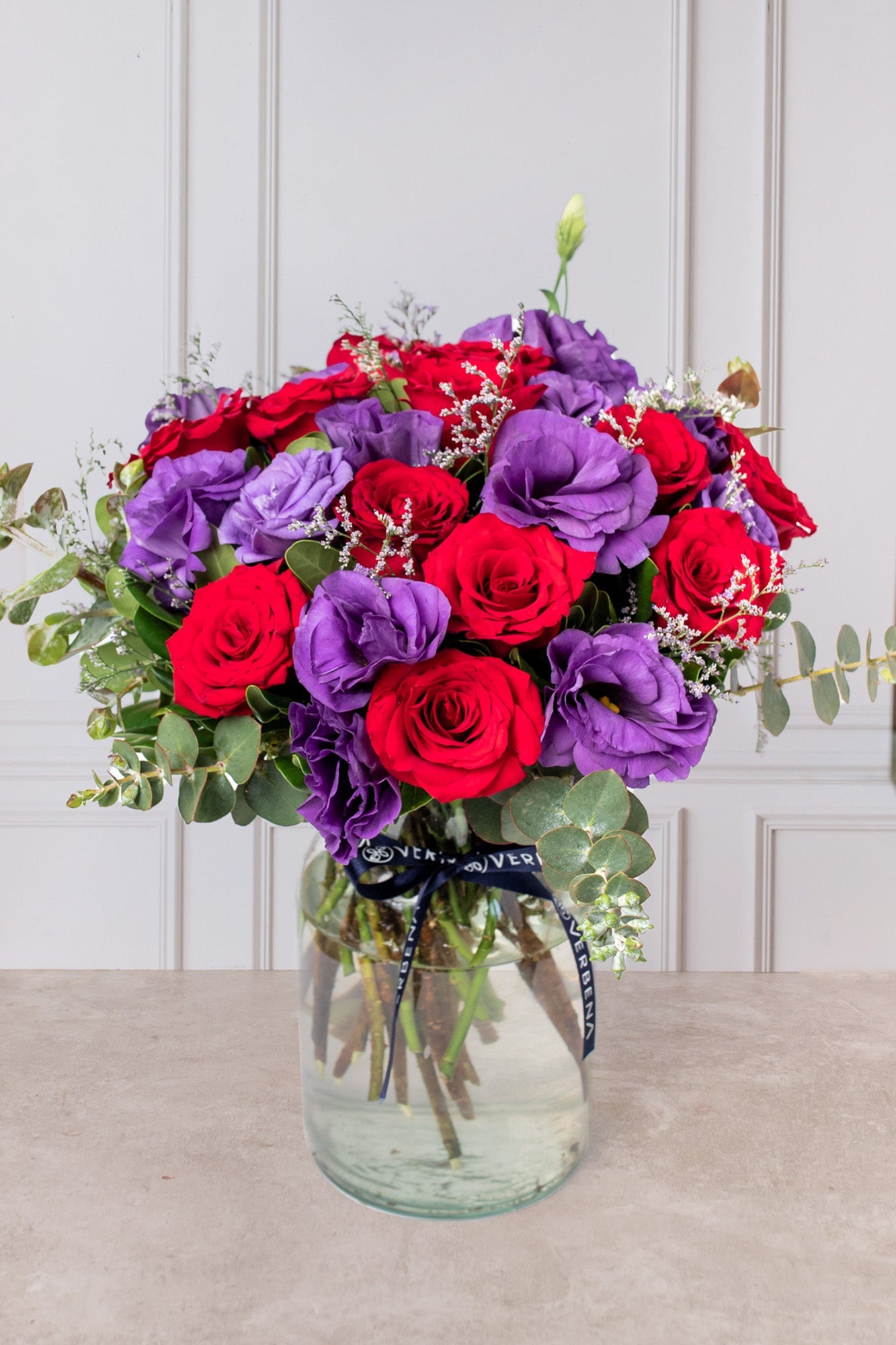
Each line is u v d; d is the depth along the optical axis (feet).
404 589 2.06
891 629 2.62
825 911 5.29
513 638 2.01
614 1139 3.37
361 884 2.56
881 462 5.08
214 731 2.41
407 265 4.98
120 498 2.80
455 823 2.56
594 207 4.97
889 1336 2.48
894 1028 4.36
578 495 2.15
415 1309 2.56
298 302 4.98
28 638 2.93
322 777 2.08
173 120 4.86
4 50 4.84
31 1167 3.20
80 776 5.12
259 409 2.47
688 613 2.14
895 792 5.19
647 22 4.91
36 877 5.18
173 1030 4.33
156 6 4.85
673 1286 2.65
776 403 5.05
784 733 5.17
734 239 5.02
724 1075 3.86
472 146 4.94
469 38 4.90
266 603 2.14
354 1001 2.69
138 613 2.47
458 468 2.35
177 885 5.16
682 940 5.25
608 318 5.02
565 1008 2.76
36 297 4.93
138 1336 2.47
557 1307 2.57
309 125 4.91
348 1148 2.80
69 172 4.89
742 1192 3.07
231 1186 3.09
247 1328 2.49
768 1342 2.46
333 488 2.15
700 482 2.31
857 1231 2.88
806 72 4.95
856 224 5.01
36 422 4.97
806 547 5.12
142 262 4.93
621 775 2.11
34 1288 2.64
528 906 2.63
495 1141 2.74
